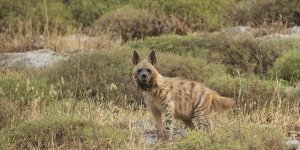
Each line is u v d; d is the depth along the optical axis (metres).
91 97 28.66
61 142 21.20
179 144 19.19
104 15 44.62
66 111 25.05
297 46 35.12
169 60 30.38
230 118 23.81
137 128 22.89
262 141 19.42
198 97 22.31
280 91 26.67
